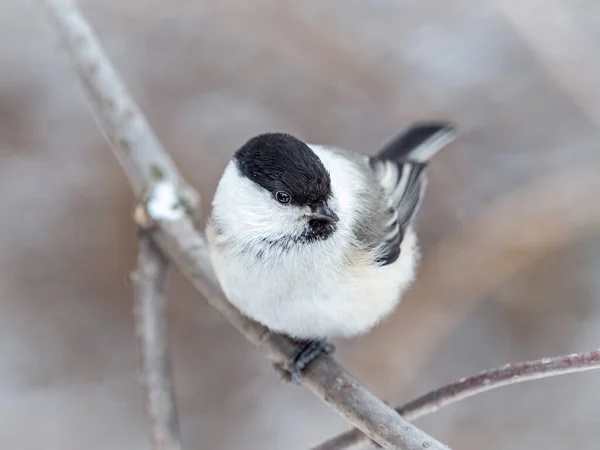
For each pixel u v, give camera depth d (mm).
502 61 11000
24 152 10867
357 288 5738
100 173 10680
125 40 11102
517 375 4555
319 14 11047
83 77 7160
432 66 11008
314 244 5574
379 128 10750
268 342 5973
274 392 9938
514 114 10820
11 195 10641
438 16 11219
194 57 11070
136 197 6812
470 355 10047
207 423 9719
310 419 9750
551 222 9773
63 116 11062
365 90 10836
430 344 9625
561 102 10781
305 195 5469
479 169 10633
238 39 11023
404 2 11289
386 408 4902
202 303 10195
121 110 7055
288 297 5637
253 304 5742
